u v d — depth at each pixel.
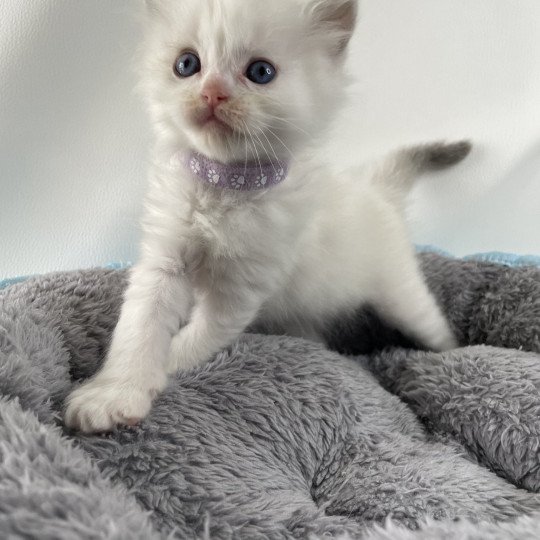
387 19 0.34
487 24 0.35
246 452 0.19
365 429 0.22
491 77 0.36
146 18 0.23
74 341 0.22
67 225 0.33
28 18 0.29
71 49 0.30
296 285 0.27
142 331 0.21
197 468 0.18
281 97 0.19
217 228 0.21
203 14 0.19
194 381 0.21
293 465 0.20
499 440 0.22
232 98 0.19
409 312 0.31
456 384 0.24
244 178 0.21
